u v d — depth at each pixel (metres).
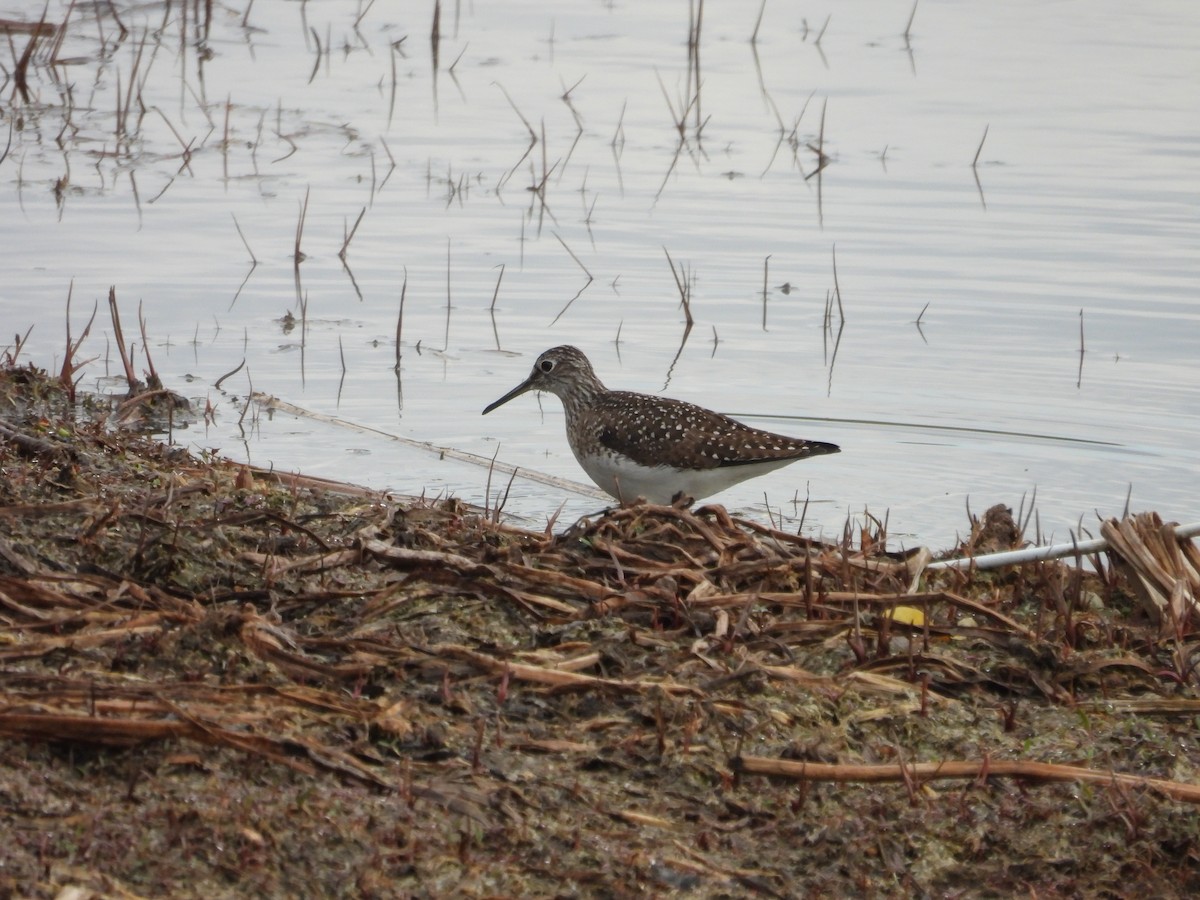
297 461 13.59
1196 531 10.55
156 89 23.52
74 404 14.04
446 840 7.02
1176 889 7.59
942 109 23.17
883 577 9.91
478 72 24.80
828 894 7.28
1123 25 26.95
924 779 7.91
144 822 6.71
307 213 19.56
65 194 19.42
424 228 19.39
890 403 15.44
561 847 7.16
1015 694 8.93
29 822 6.60
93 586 8.70
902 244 19.06
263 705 7.63
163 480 11.18
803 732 8.22
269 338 16.45
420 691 8.09
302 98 23.52
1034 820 7.86
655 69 25.05
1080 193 20.25
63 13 26.67
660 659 8.62
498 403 14.06
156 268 17.75
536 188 20.67
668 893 7.03
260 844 6.72
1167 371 15.94
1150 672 9.20
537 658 8.48
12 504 9.98
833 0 28.88
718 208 20.22
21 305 16.50
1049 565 10.54
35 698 7.28
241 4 28.22
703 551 10.20
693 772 7.78
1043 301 17.48
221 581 9.22
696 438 12.85
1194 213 19.56
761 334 16.95
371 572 9.55
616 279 18.27
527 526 12.36
